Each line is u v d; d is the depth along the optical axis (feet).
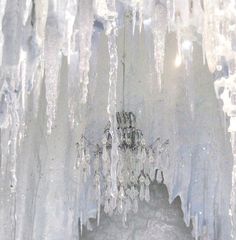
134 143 21.42
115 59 17.28
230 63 16.39
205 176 23.15
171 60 23.86
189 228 23.35
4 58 16.53
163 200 23.66
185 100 23.66
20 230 22.66
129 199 21.90
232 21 16.03
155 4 17.66
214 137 23.26
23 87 17.56
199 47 23.62
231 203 20.85
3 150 19.79
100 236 23.48
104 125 23.59
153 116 23.67
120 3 20.24
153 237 23.40
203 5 17.19
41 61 18.60
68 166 23.47
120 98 23.80
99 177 22.12
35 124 23.66
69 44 17.17
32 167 23.34
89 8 16.55
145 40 21.67
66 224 23.13
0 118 18.17
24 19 16.66
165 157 23.21
